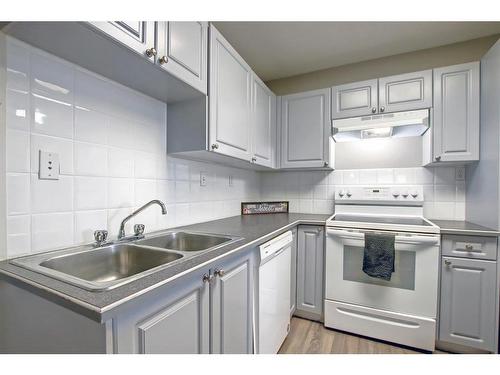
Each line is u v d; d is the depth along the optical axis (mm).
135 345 626
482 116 1653
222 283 981
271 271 1377
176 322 761
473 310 1501
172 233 1374
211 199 1910
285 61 2242
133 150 1269
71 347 619
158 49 990
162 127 1439
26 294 716
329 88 2113
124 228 1208
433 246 1542
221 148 1441
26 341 720
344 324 1776
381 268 1591
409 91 1841
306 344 1648
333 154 2277
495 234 1438
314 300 1938
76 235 1017
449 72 1745
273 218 2084
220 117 1426
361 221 1848
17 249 845
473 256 1500
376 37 1873
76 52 911
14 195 835
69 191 993
